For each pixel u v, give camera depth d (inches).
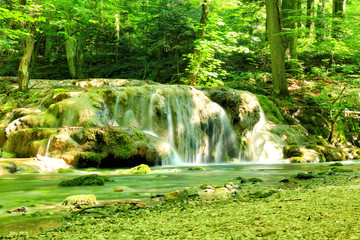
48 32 593.9
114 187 170.6
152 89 379.2
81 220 96.6
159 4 724.7
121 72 804.0
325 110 544.4
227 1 572.1
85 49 888.9
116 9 670.5
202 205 114.7
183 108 375.2
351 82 506.0
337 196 114.7
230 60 776.3
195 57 555.8
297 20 650.8
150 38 730.8
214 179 209.3
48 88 494.6
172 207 112.7
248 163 376.5
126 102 362.9
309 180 193.3
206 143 385.4
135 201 129.9
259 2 862.5
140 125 355.9
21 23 492.1
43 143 284.7
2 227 90.1
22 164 244.7
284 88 571.8
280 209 93.5
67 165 266.8
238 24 877.2
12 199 137.6
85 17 512.4
